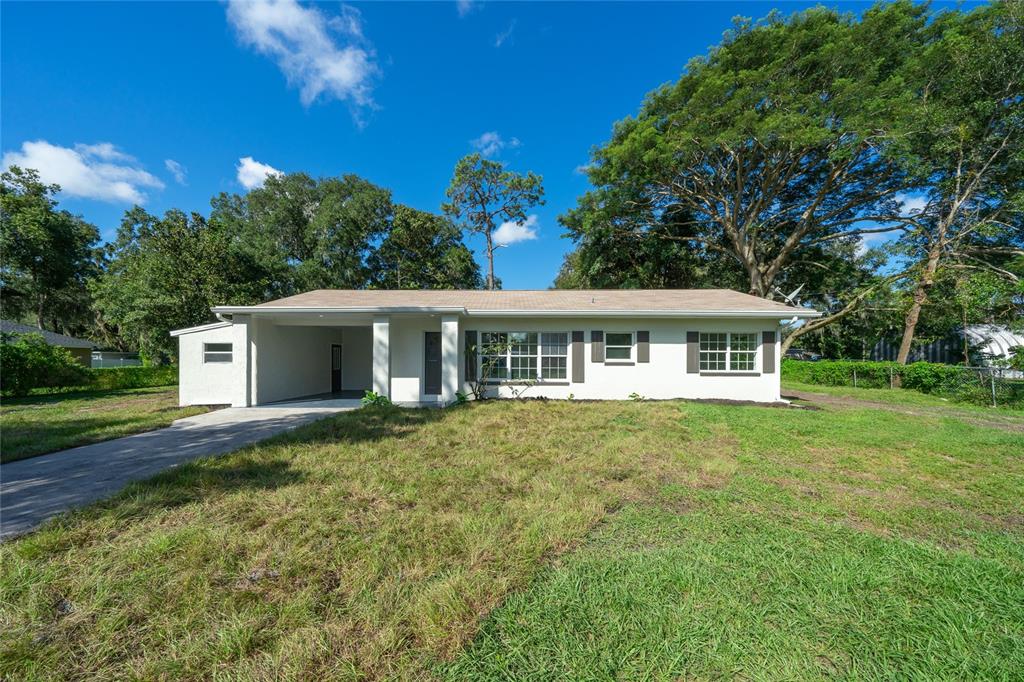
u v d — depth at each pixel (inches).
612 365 428.1
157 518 129.7
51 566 101.4
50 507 142.6
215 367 415.5
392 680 69.5
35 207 932.0
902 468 191.5
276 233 1058.7
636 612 85.6
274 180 1089.4
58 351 584.7
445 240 1149.1
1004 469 190.4
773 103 657.6
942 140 580.7
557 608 86.7
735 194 788.6
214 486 157.9
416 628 81.0
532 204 1181.7
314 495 150.3
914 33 618.8
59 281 1054.4
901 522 133.3
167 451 219.9
